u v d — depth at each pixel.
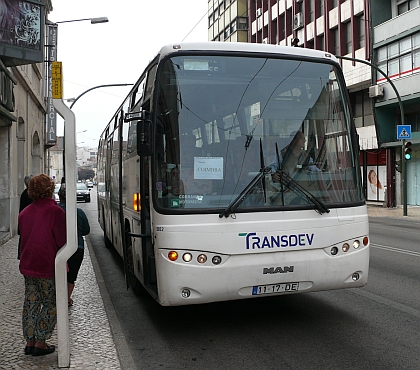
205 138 5.65
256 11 48.91
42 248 4.89
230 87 5.87
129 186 7.82
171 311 6.96
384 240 15.02
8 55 11.20
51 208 4.98
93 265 10.42
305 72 6.18
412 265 10.26
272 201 5.66
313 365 4.80
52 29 27.00
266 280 5.53
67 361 4.68
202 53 5.88
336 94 6.28
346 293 7.79
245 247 5.47
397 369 4.66
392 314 6.55
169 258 5.35
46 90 29.88
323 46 36.97
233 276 5.42
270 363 4.89
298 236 5.65
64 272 4.68
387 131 30.97
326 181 5.92
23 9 11.43
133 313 6.94
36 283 4.99
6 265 10.12
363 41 32.38
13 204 15.45
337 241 5.82
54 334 5.74
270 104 5.95
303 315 6.59
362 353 5.11
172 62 5.77
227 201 5.54
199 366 4.87
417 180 29.73
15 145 15.91
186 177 5.52
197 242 5.36
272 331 5.93
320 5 37.50
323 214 5.79
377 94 29.97
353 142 6.22
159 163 5.54
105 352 5.09
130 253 8.02
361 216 6.00
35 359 4.88
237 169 5.65
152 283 5.70
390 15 30.95
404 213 24.80
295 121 5.98
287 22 42.31
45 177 5.09
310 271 5.68
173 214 5.38
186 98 5.72
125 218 8.26
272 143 5.83
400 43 28.69
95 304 7.09
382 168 32.34
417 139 27.56
